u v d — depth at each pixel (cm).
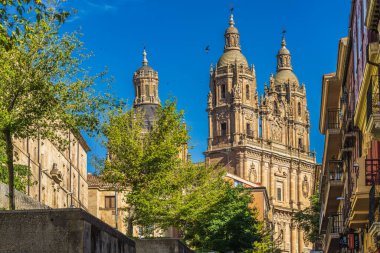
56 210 1755
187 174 6078
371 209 2788
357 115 3431
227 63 17362
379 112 2577
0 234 1747
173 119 5472
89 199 10812
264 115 17500
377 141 3006
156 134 5488
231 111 17025
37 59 3100
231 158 16912
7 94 3083
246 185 13638
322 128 5812
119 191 5616
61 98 3177
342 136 4488
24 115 3117
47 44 3098
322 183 5744
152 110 16625
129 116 5516
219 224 7656
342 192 4891
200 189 6253
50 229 1745
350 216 3456
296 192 17850
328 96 5181
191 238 7481
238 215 7756
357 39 3569
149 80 16925
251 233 7856
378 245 2839
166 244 2878
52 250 1736
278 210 17238
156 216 5722
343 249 4941
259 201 13238
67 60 3138
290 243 17412
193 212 6012
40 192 7438
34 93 3125
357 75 3581
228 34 17675
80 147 9812
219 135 17150
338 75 4781
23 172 4750
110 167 5425
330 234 4919
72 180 9219
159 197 5838
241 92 17138
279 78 18675
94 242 1828
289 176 17788
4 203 3578
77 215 1747
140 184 5453
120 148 5419
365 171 2847
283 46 19088
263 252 7994
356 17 3612
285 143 17912
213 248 7550
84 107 3216
